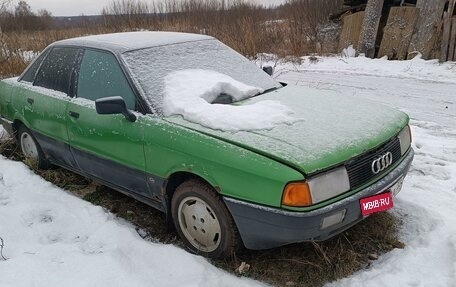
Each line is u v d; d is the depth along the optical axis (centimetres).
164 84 355
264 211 268
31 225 365
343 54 1194
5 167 475
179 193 322
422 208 366
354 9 1311
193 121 314
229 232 298
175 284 281
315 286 288
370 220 355
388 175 304
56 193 419
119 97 333
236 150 280
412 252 311
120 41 400
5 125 518
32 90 461
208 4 1695
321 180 264
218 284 283
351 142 285
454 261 297
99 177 403
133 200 416
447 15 995
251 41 1220
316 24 1373
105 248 322
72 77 413
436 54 1026
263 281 295
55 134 427
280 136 288
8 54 955
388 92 792
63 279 281
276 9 1698
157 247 319
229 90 361
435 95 759
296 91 394
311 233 265
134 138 335
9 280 281
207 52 415
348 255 310
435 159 486
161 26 1612
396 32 1092
